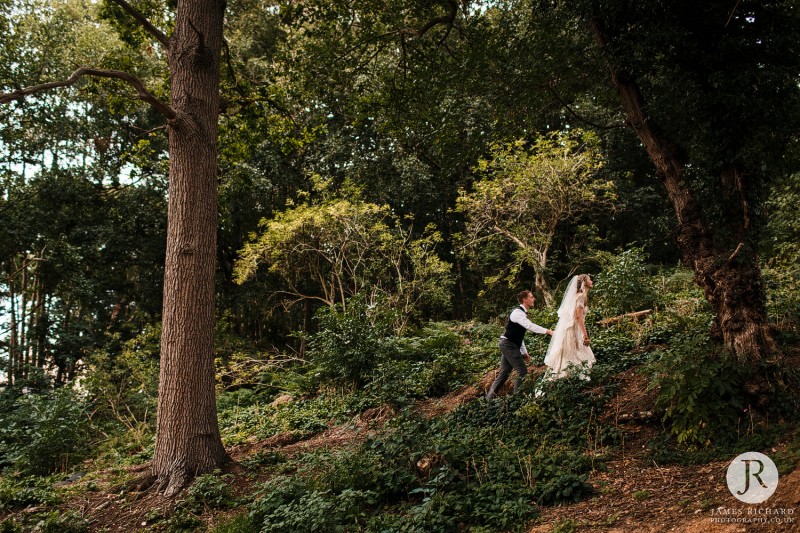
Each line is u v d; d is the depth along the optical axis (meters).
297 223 16.92
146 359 15.80
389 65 16.58
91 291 20.66
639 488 4.67
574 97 9.48
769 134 6.07
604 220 21.50
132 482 7.11
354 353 11.29
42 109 18.52
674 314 9.52
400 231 18.58
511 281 19.95
